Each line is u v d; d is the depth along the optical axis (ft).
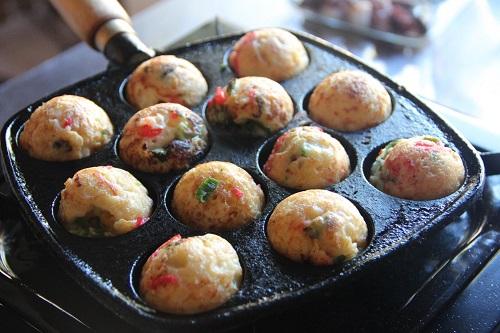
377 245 0.92
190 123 1.10
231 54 1.28
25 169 1.06
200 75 1.23
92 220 0.98
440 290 0.95
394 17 1.83
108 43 1.23
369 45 1.79
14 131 1.12
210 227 0.97
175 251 0.87
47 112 1.09
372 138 1.11
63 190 0.99
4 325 0.93
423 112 1.14
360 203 0.99
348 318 0.92
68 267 0.89
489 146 1.13
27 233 1.06
